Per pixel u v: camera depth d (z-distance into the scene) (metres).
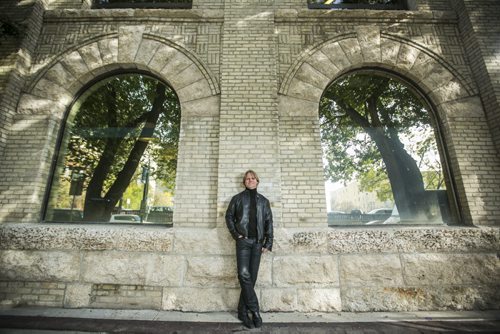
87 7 5.08
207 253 3.72
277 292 3.61
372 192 4.42
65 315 3.34
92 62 4.55
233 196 3.59
